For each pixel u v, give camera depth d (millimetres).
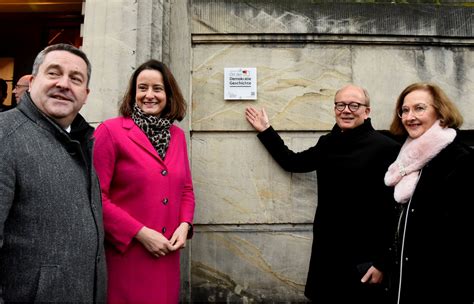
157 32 2598
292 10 2854
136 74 2035
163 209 1857
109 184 1837
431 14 2900
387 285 1929
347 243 2125
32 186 1288
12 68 4246
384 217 2002
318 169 2430
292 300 2648
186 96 2752
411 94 1945
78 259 1363
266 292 2652
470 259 1645
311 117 2793
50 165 1351
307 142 2781
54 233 1312
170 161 1961
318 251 2229
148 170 1853
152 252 1784
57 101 1444
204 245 2680
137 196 1840
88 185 1516
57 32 4246
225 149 2752
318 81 2826
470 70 2895
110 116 2465
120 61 2512
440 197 1730
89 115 2471
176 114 2041
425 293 1692
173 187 1924
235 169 2734
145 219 1824
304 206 2719
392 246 1908
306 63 2840
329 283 2141
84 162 1511
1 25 4301
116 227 1754
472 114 2852
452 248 1664
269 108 2789
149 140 1947
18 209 1271
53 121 1458
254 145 2752
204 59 2828
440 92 1897
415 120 1897
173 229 1909
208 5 2848
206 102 2787
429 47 2902
